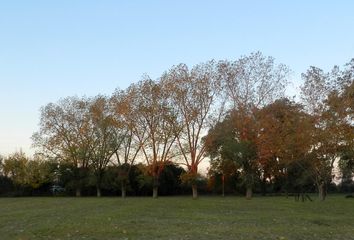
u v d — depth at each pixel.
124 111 72.44
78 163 90.31
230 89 64.75
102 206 40.47
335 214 33.16
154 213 31.36
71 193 92.75
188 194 89.94
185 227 22.86
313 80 51.47
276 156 61.56
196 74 67.12
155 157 73.44
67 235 19.94
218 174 79.94
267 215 31.02
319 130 50.56
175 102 68.31
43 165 91.00
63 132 87.69
